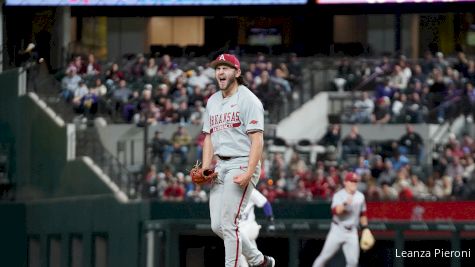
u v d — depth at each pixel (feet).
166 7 296.71
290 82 272.31
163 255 192.44
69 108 259.39
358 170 223.10
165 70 274.57
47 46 303.68
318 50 314.14
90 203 225.76
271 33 320.29
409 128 239.91
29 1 295.48
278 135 260.01
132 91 267.18
